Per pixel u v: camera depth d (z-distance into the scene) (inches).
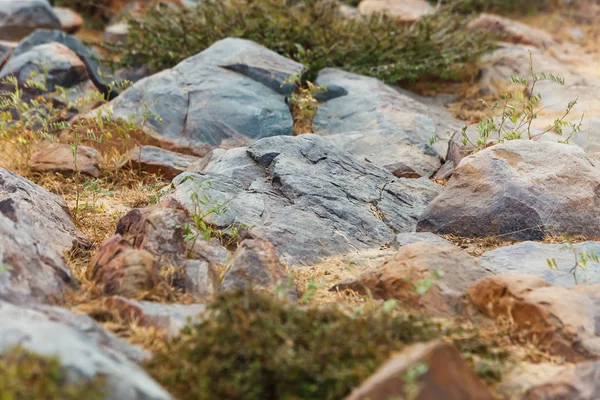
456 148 283.7
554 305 162.2
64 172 279.4
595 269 196.2
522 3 574.6
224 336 141.2
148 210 201.2
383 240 221.9
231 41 352.8
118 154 292.5
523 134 301.6
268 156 251.9
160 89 322.0
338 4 421.7
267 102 319.6
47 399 115.6
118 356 135.1
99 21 584.4
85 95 350.9
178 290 178.9
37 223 194.9
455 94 398.3
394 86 393.1
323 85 346.0
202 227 202.8
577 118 341.7
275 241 211.3
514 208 224.5
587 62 461.4
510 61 417.4
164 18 412.2
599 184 232.1
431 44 403.5
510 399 142.9
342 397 134.0
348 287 187.2
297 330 143.6
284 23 392.8
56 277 174.7
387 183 253.6
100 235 224.7
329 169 250.4
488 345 156.3
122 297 169.0
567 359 156.7
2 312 138.7
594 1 564.7
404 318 157.8
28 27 487.8
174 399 130.2
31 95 346.6
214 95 318.3
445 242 198.5
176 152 302.2
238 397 134.3
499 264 201.8
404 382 126.5
